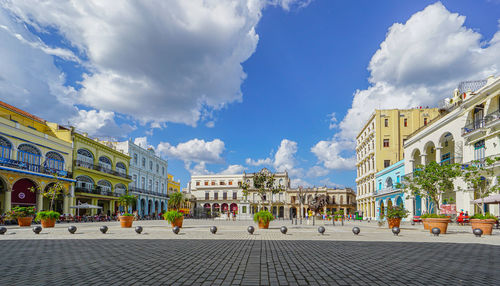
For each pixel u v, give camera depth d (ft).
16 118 111.14
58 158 117.80
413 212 119.24
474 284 18.42
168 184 244.42
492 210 81.56
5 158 93.66
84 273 20.93
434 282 18.86
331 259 26.78
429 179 66.80
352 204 280.31
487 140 81.41
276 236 49.93
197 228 72.28
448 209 88.69
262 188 111.14
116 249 32.65
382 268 22.94
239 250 32.17
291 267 23.15
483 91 81.35
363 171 197.88
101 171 141.18
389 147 162.20
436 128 105.19
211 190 278.26
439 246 36.88
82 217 119.55
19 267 22.89
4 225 83.41
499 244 39.42
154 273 20.94
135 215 137.08
